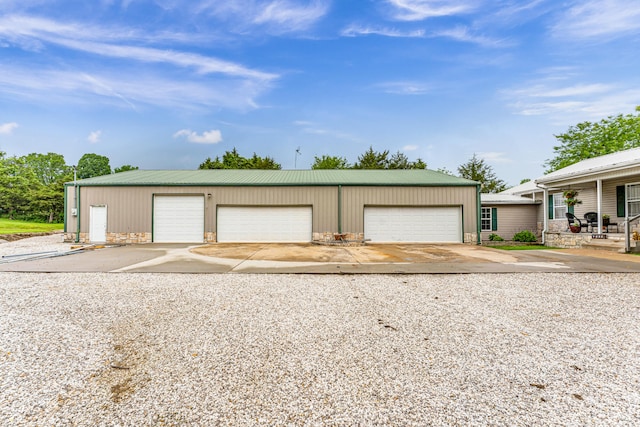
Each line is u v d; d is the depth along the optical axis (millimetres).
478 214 14836
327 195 14727
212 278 6383
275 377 2459
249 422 1906
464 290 5367
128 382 2379
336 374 2506
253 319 3854
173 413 1995
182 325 3635
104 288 5453
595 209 13383
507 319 3863
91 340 3186
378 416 1971
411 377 2463
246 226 14758
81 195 14586
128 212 14562
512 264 8016
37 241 15570
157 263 8305
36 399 2141
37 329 3484
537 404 2098
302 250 11500
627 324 3674
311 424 1892
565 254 9938
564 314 4055
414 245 13609
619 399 2156
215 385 2336
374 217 14852
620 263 7988
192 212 14703
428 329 3525
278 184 14656
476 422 1905
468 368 2609
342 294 5098
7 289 5348
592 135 26109
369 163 34688
